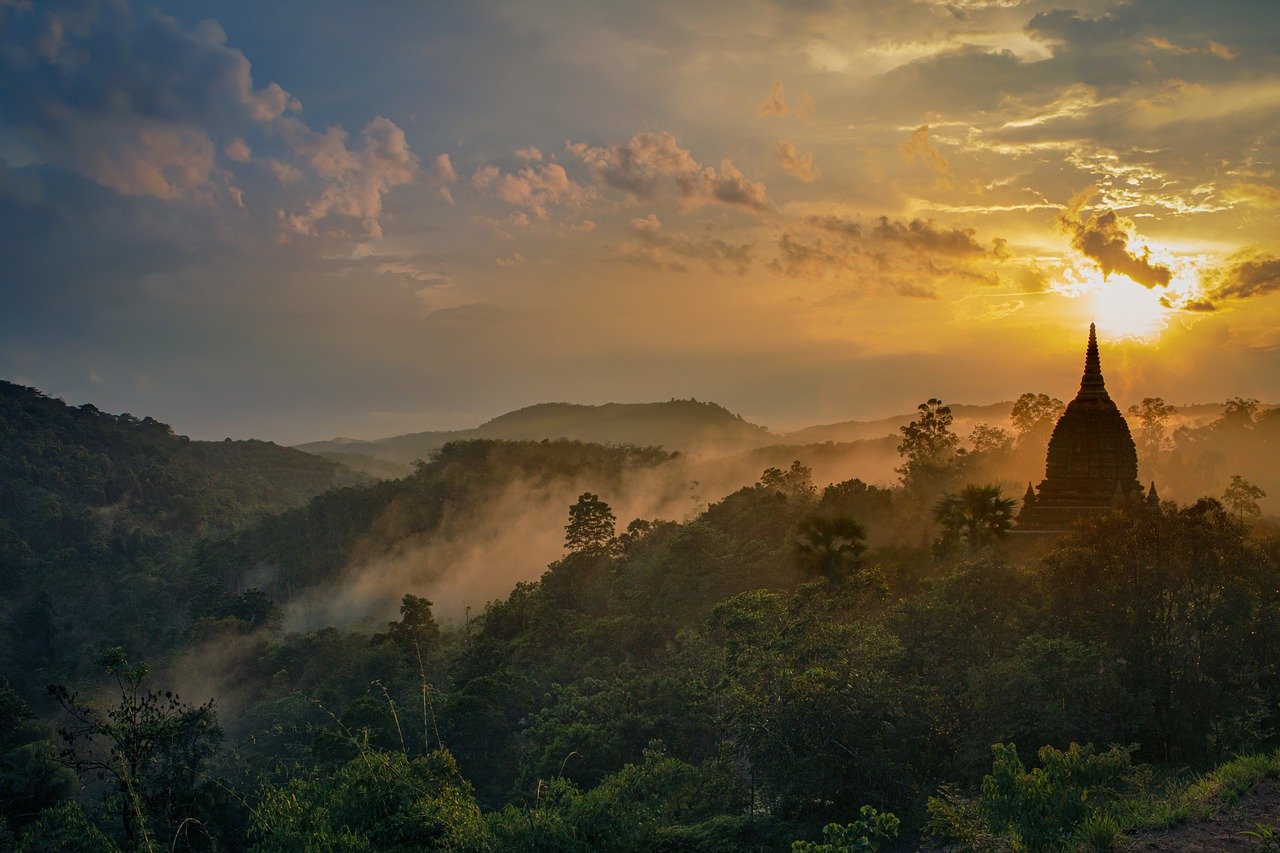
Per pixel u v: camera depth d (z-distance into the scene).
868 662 44.91
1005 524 75.62
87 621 182.25
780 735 42.00
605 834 36.81
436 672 97.38
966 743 41.88
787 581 80.38
